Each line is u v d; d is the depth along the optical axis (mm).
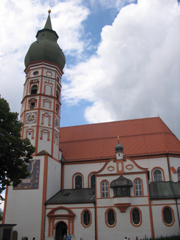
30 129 52219
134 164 45156
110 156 54250
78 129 65812
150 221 40625
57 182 52312
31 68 58344
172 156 50719
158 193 43156
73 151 58375
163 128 58250
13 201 47219
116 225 41625
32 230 44500
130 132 59625
